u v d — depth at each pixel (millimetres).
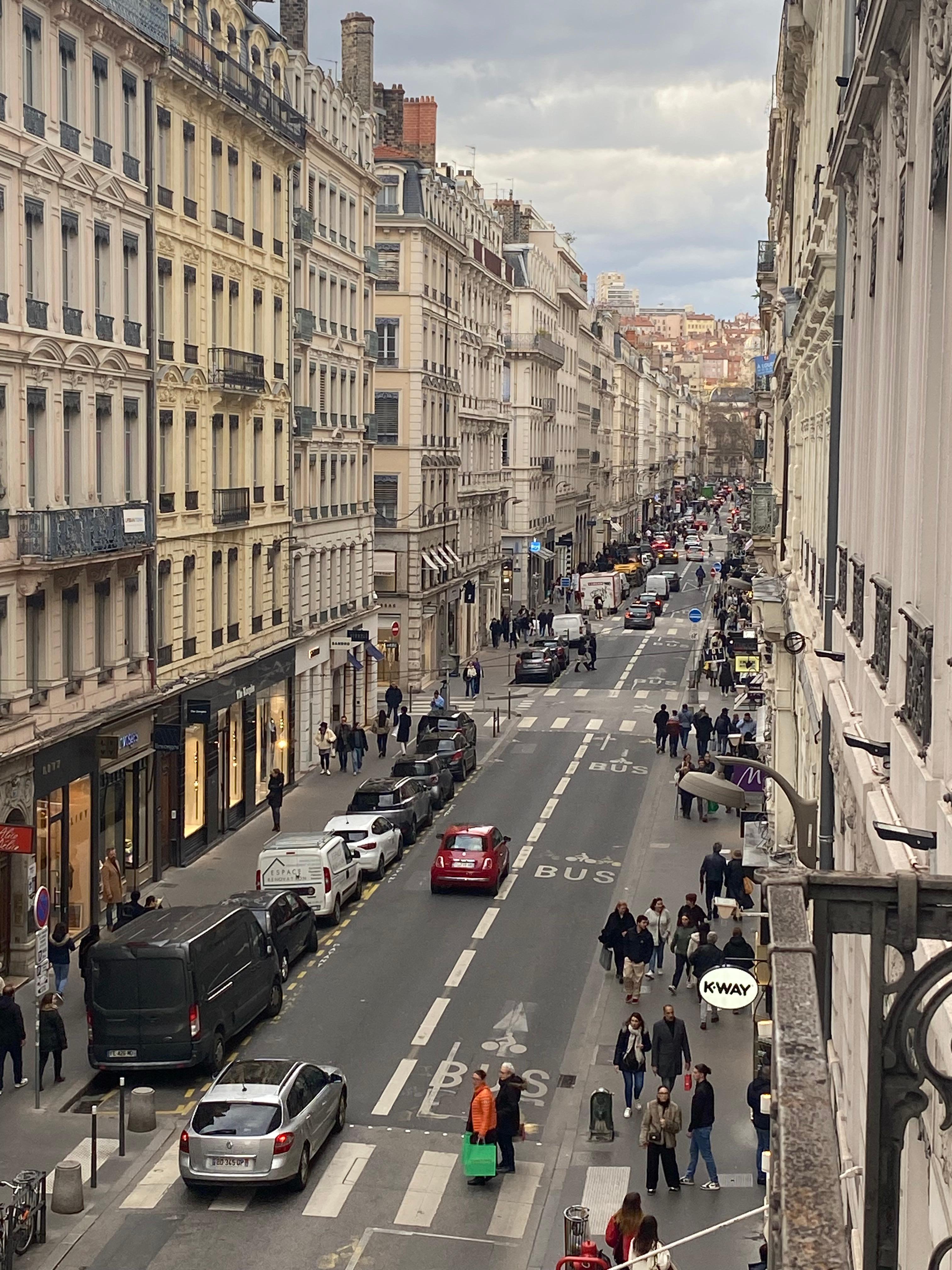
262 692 44688
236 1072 20141
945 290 7805
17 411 27938
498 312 88750
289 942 28609
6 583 27500
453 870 34344
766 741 38125
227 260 40719
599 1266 15734
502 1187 19656
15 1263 17250
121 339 32938
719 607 93812
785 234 40906
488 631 85875
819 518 21375
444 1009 26688
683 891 35000
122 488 33344
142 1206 18906
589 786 47469
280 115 44156
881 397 11531
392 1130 21484
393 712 56969
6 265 27234
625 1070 22031
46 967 22250
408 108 77188
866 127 12758
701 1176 20047
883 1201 5406
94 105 31281
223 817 40719
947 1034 6352
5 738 27156
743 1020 26469
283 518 46750
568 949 30422
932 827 7578
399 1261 17531
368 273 58000
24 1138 20906
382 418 66000
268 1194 19328
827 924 5457
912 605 9086
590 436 140125
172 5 36062
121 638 33438
